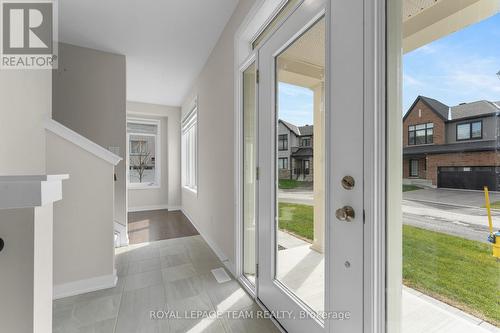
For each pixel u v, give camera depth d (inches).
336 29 41.4
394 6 33.7
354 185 38.3
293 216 57.7
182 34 102.7
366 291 36.1
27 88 51.3
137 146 222.1
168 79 154.0
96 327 59.4
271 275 63.4
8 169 41.9
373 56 34.8
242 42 83.1
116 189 122.7
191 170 189.5
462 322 27.7
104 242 79.5
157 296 73.5
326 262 44.1
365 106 36.2
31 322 27.0
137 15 89.5
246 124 85.4
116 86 121.4
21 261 26.8
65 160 75.3
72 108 113.9
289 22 55.1
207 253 109.3
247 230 85.8
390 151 34.3
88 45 112.7
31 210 27.3
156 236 135.6
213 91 114.2
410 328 32.4
